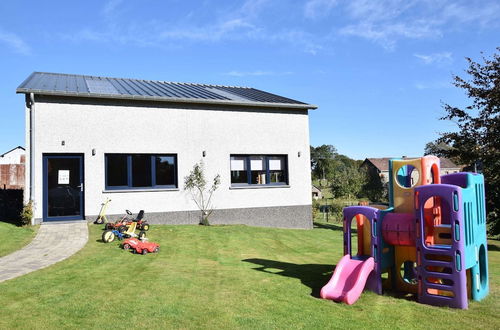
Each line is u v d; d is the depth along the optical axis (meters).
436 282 7.00
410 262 8.17
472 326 5.41
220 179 15.94
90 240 10.88
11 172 19.89
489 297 7.00
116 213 14.14
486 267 7.23
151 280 7.10
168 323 5.08
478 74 16.97
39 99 13.23
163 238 11.82
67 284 6.67
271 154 17.02
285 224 17.08
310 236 14.81
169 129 15.13
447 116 17.52
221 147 16.00
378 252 7.00
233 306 5.86
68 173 13.70
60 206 13.59
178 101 15.12
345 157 102.50
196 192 15.48
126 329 4.84
